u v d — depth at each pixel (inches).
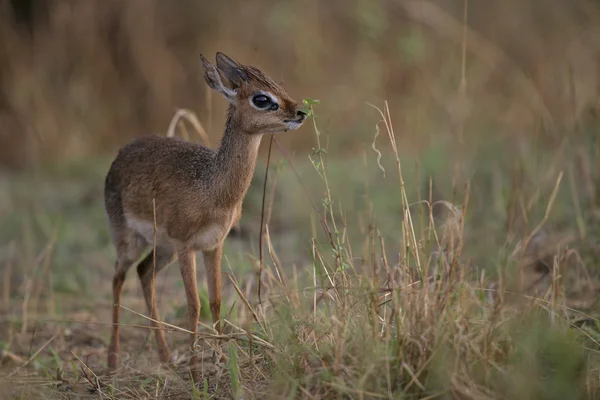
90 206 640.4
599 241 410.0
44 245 551.8
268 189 585.3
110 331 414.6
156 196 357.1
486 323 284.7
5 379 343.9
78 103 810.2
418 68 790.5
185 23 847.7
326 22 837.2
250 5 849.5
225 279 446.3
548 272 405.7
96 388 331.0
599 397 264.8
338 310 296.8
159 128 813.9
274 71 813.2
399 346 275.6
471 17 858.1
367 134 710.5
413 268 313.7
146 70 823.1
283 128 337.7
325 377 274.1
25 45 832.9
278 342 299.1
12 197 668.7
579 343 306.5
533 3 852.6
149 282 383.6
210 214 346.6
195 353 321.4
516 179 454.6
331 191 581.3
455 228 346.3
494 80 785.6
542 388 260.5
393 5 844.0
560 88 705.6
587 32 794.2
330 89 786.8
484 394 263.0
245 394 288.5
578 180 479.5
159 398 308.2
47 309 449.7
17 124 808.9
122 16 831.1
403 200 317.7
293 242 510.3
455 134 648.4
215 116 747.4
